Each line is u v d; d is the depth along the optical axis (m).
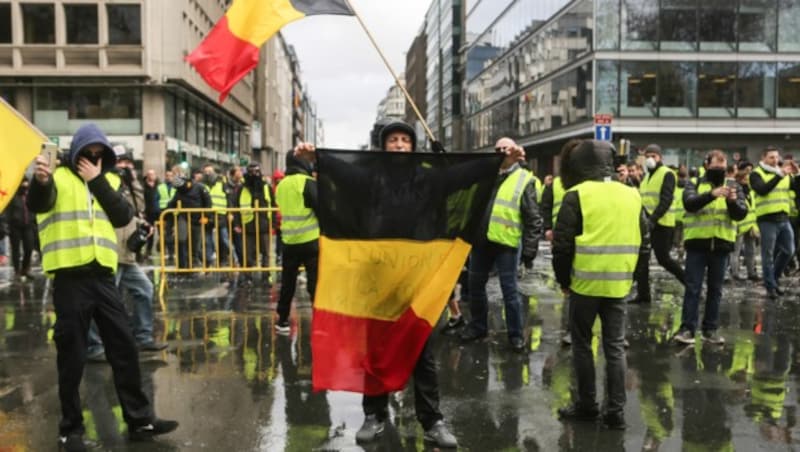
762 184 10.50
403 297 4.84
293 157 7.86
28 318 9.22
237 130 59.44
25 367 6.78
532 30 46.28
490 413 5.50
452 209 4.88
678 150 35.62
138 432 4.93
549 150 45.72
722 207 7.51
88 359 6.93
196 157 41.34
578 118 37.12
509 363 6.95
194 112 41.56
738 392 6.02
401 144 5.05
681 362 6.99
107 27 32.81
